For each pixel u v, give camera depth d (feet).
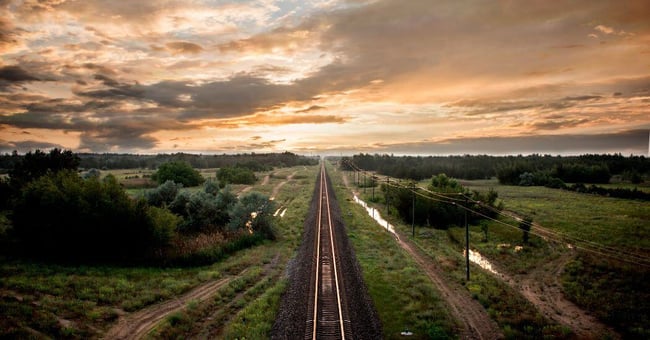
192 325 59.00
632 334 59.57
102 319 57.77
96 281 73.26
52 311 56.54
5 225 104.58
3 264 78.18
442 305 69.77
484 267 100.32
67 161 148.15
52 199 86.69
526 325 62.44
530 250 113.39
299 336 54.54
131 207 93.66
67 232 87.25
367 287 78.18
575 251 107.86
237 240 110.73
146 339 51.88
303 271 85.46
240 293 74.74
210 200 129.90
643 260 93.40
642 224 136.67
